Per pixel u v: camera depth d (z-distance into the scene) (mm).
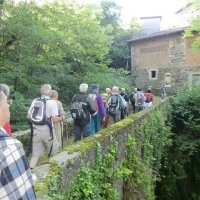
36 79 12391
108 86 18484
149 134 9391
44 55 12859
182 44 27953
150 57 30797
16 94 9562
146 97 16625
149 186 8320
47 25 13422
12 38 11094
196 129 16281
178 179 16047
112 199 4875
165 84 28172
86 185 3963
